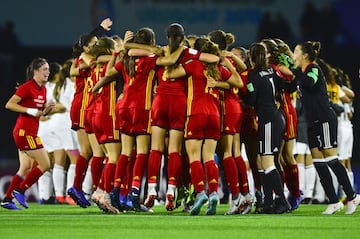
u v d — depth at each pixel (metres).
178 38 32.69
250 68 34.84
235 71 33.12
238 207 34.34
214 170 32.75
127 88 33.84
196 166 32.53
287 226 27.53
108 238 23.52
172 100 32.88
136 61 33.50
